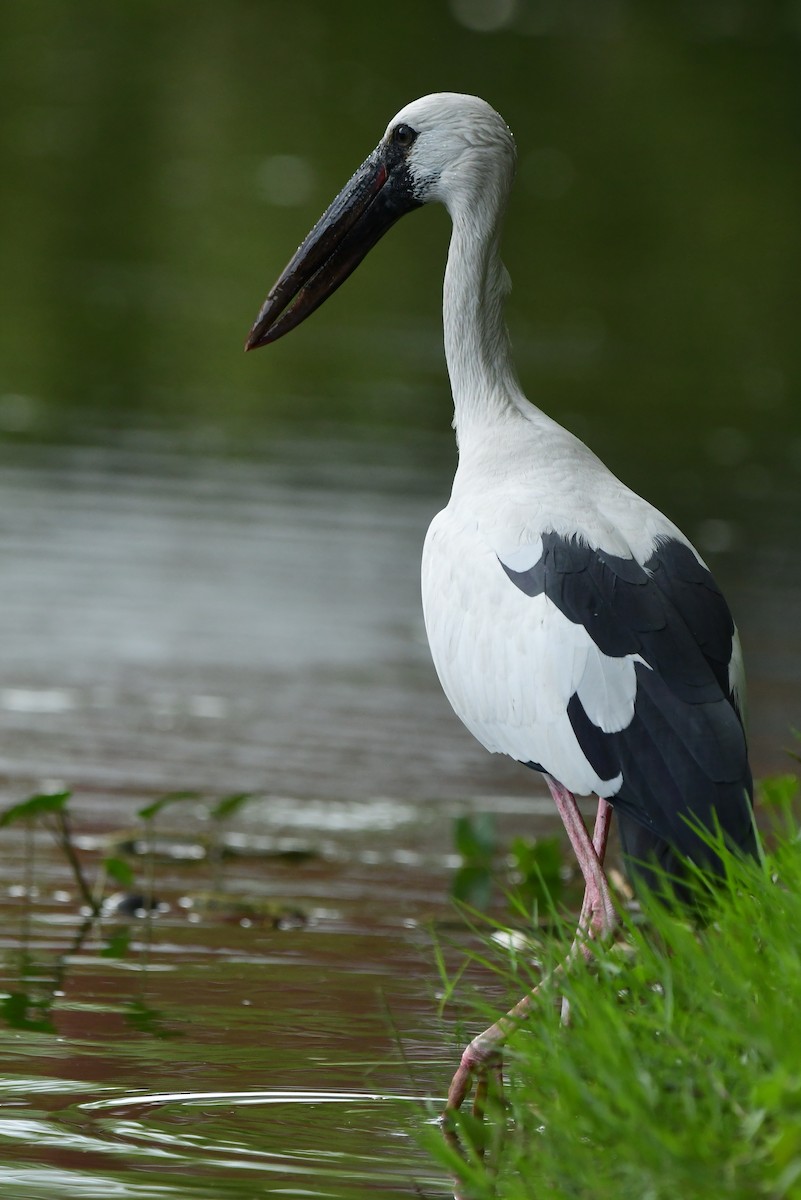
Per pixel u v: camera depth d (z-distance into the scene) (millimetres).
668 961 6375
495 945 7941
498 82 49469
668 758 6832
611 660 7039
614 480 7883
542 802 12023
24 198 35500
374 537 17703
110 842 10602
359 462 20641
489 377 8516
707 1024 5922
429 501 19094
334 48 51875
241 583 16266
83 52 49312
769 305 32531
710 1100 5590
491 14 57406
